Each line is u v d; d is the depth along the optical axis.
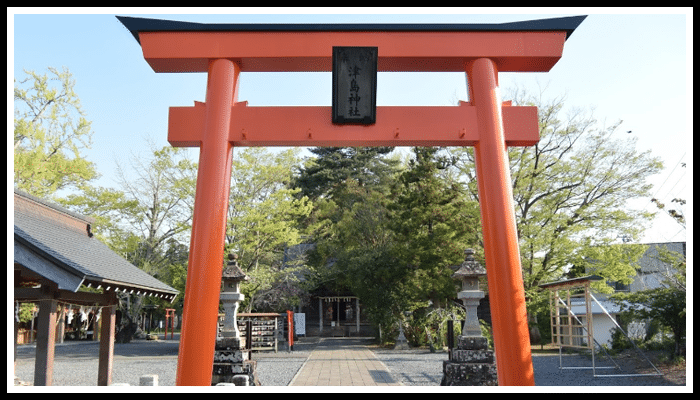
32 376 11.40
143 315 33.28
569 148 18.38
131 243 21.66
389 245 22.70
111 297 8.77
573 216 17.83
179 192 21.27
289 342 18.62
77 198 20.33
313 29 6.45
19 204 7.86
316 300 32.34
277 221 20.92
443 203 19.34
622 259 16.78
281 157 22.02
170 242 24.28
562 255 17.33
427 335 19.36
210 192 6.04
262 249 21.75
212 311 5.80
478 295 9.13
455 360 8.80
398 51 6.50
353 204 29.91
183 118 6.37
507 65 6.78
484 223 6.24
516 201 18.52
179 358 5.75
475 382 8.61
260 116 6.32
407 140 6.35
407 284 20.00
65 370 12.63
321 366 13.22
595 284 16.86
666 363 11.37
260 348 18.38
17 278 7.77
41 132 18.56
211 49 6.50
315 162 37.09
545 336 20.45
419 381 10.23
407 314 20.69
